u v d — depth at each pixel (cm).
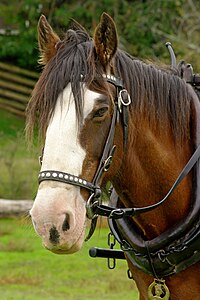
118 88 458
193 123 494
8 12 2706
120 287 1154
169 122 486
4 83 2705
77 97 432
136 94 470
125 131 457
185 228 479
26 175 1861
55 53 464
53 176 424
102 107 438
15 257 1388
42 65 488
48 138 430
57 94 436
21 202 1738
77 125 430
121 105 455
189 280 487
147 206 482
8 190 1848
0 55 2698
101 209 454
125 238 500
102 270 1279
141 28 2312
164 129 484
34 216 418
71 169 426
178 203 486
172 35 2166
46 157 428
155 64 513
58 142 427
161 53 2233
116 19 2364
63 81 438
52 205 418
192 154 492
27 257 1388
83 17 2445
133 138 468
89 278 1224
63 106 433
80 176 429
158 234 490
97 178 438
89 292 1130
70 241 421
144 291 510
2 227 1616
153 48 2258
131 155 470
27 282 1197
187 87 497
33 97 449
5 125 2486
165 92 484
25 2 2584
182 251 477
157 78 484
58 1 2536
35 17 2595
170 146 486
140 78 476
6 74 2706
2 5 2727
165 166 482
